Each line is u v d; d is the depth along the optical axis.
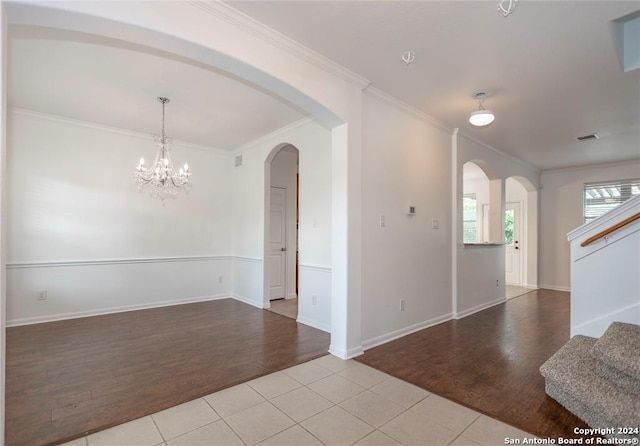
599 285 2.70
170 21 1.95
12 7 1.62
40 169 4.07
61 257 4.21
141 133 4.79
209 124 4.38
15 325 3.93
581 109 3.70
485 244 5.06
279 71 2.46
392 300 3.60
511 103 3.55
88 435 1.89
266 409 2.17
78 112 3.98
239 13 2.16
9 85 3.24
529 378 2.62
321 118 3.04
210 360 2.98
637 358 1.95
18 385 2.47
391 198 3.59
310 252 4.14
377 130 3.42
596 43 2.45
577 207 6.61
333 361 2.97
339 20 2.22
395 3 2.04
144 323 4.13
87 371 2.73
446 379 2.62
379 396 2.34
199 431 1.93
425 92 3.33
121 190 4.66
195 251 5.38
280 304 5.25
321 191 3.99
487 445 1.82
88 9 1.71
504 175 5.69
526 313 4.76
